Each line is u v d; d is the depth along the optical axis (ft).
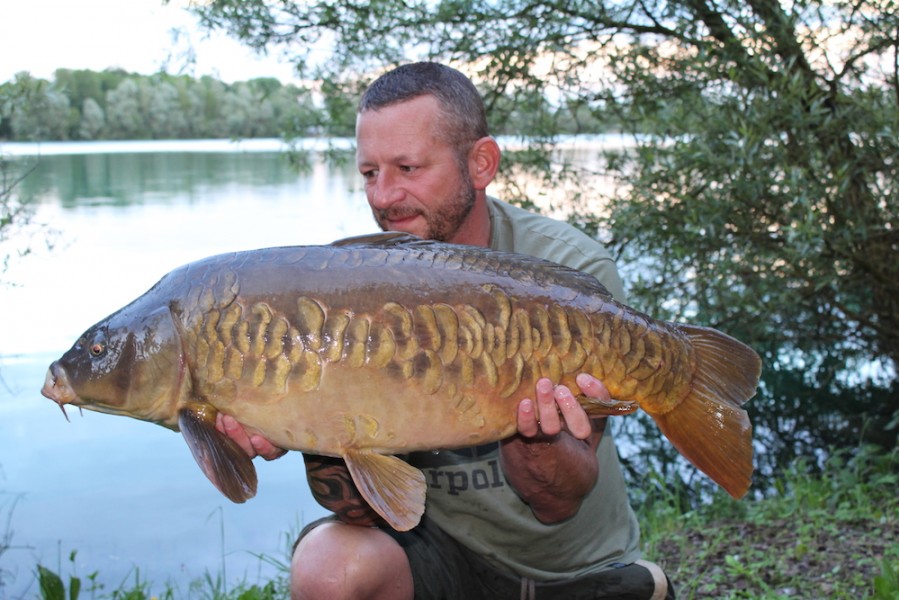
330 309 5.65
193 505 13.99
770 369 19.94
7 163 14.93
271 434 5.75
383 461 5.78
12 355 19.93
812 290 16.94
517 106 18.01
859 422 17.65
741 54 15.89
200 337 5.71
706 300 17.13
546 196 17.48
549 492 6.93
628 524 8.18
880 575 9.83
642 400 6.21
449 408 5.77
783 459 16.19
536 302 5.91
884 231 16.71
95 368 5.87
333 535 7.09
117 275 25.46
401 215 7.45
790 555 11.03
